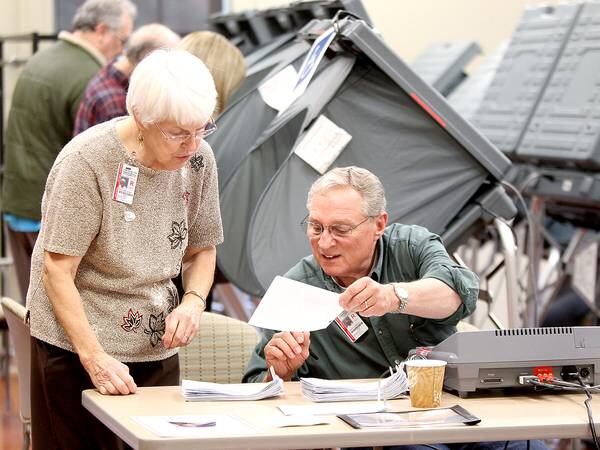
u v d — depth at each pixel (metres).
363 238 3.16
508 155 6.01
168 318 3.04
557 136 5.70
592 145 5.43
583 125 5.57
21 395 3.72
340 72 4.17
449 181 4.13
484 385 2.90
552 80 5.97
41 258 3.00
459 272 3.18
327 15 5.17
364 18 4.75
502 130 6.14
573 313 5.97
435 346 3.03
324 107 4.13
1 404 6.42
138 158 2.91
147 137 2.81
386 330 3.29
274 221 4.01
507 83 6.33
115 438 3.09
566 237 6.45
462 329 3.58
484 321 5.89
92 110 4.93
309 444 2.45
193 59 2.79
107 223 2.92
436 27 8.33
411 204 4.10
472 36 8.38
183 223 3.08
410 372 2.77
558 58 6.04
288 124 4.30
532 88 6.09
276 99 4.75
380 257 3.33
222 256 4.25
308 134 4.10
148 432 2.43
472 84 7.00
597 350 2.97
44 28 7.85
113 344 3.00
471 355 2.88
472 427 2.54
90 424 3.05
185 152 2.82
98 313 3.00
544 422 2.61
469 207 4.18
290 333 3.11
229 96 4.60
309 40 4.71
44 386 3.02
